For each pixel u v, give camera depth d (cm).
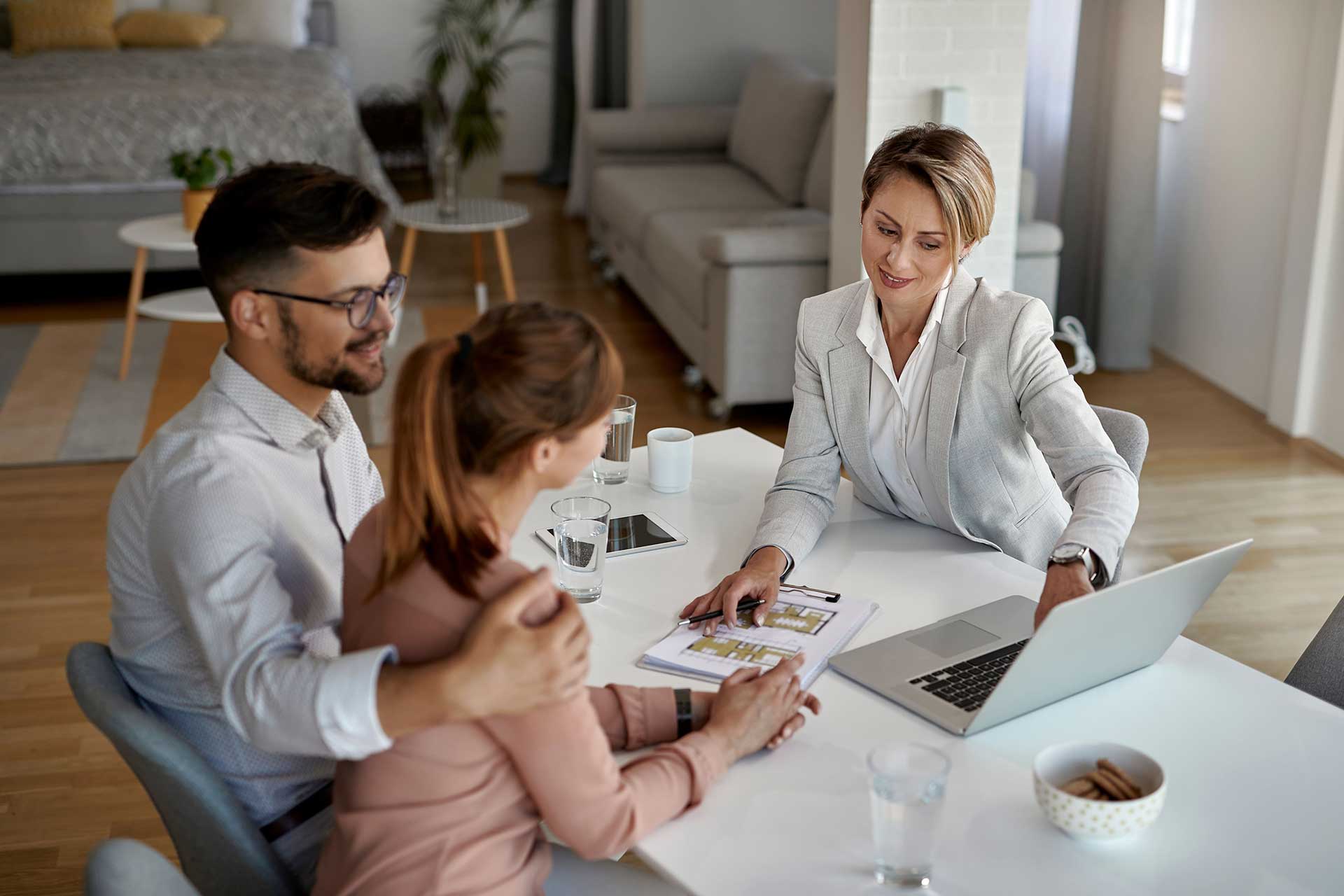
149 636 140
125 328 528
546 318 111
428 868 115
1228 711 143
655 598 171
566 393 110
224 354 143
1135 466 197
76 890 214
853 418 191
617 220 579
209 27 708
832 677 151
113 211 550
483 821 116
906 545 187
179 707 142
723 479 214
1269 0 426
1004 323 180
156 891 112
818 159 514
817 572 178
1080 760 126
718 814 126
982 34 374
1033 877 116
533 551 185
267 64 661
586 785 114
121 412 435
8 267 550
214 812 129
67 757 252
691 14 680
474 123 750
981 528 192
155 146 551
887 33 367
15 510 364
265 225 130
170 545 130
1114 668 147
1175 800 127
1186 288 493
